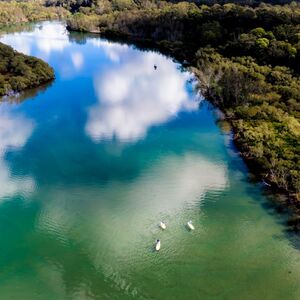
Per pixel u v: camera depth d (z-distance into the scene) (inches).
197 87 4448.8
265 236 2006.6
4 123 3361.2
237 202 2281.0
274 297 1651.1
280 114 3287.4
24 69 4473.4
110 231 2023.9
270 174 2512.3
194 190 2402.8
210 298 1642.5
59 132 3198.8
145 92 4286.4
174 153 2871.6
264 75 4092.0
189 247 1919.3
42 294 1647.4
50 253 1868.8
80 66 5329.7
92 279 1723.7
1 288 1675.7
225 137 3139.8
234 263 1825.8
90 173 2581.2
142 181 2495.1
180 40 6510.8
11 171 2588.6
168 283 1708.9
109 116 3560.5
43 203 2246.6
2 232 2005.4
